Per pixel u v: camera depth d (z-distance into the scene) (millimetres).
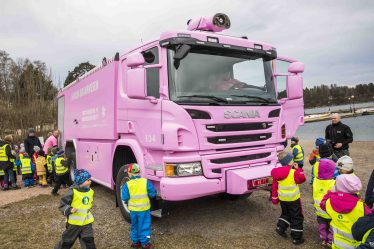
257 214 6242
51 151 10227
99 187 9477
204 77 5297
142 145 5535
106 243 5156
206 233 5355
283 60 6434
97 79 7383
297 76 6184
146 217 4859
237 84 5633
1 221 6520
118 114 6363
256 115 5535
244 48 5727
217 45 5395
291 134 6582
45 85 36469
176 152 4898
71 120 9656
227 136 5188
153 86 5305
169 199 4734
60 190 9648
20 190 10445
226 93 5434
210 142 5020
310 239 5000
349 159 4453
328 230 4707
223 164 5105
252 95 5723
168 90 4984
